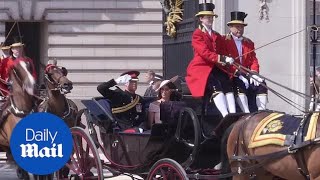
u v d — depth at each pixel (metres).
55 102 64.69
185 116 50.59
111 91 59.09
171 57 76.38
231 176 48.53
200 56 52.78
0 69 68.56
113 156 56.12
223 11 74.12
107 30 149.38
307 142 43.62
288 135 45.00
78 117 63.66
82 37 148.38
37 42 149.25
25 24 149.12
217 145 50.56
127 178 70.19
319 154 43.28
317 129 43.88
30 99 61.00
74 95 147.50
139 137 53.06
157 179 51.72
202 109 52.69
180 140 50.94
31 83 60.25
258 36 75.75
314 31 70.25
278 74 75.69
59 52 148.00
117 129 56.28
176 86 56.78
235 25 54.22
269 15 75.94
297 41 76.00
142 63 148.88
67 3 148.25
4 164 83.44
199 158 50.66
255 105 53.53
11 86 61.47
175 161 49.88
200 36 52.62
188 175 49.47
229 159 48.47
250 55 54.38
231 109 52.25
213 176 48.81
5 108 62.09
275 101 74.50
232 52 53.81
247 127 47.56
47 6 147.50
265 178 47.69
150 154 52.22
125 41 149.50
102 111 57.25
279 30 76.06
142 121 59.34
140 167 53.56
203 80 52.28
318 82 53.94
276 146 45.47
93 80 148.12
